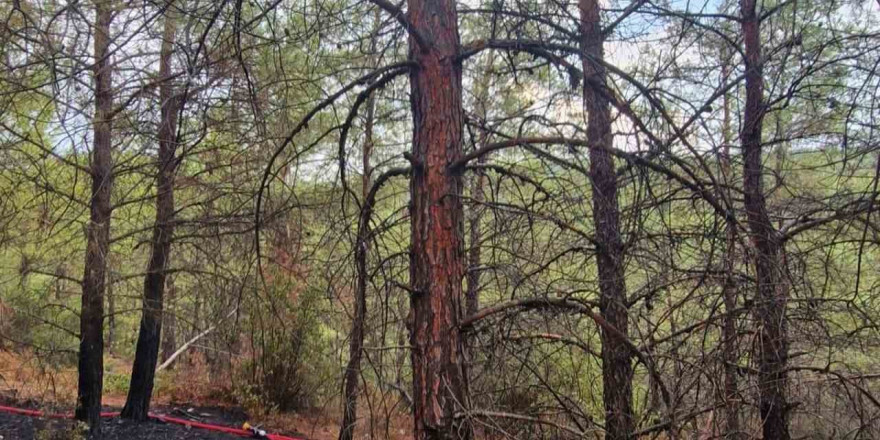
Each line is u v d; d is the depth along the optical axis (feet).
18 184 17.80
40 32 11.65
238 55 11.12
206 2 12.81
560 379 12.86
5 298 21.97
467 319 10.55
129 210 22.61
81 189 20.97
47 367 25.08
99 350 22.09
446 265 10.54
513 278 11.46
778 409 14.19
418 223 10.79
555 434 11.78
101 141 19.17
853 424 14.80
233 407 32.32
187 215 25.55
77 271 23.13
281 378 31.14
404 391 11.07
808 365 15.11
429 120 10.84
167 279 28.27
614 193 13.33
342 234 12.33
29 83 14.17
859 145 13.65
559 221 11.22
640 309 12.98
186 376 35.53
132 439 24.36
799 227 14.37
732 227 10.91
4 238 18.83
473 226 13.26
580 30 15.12
